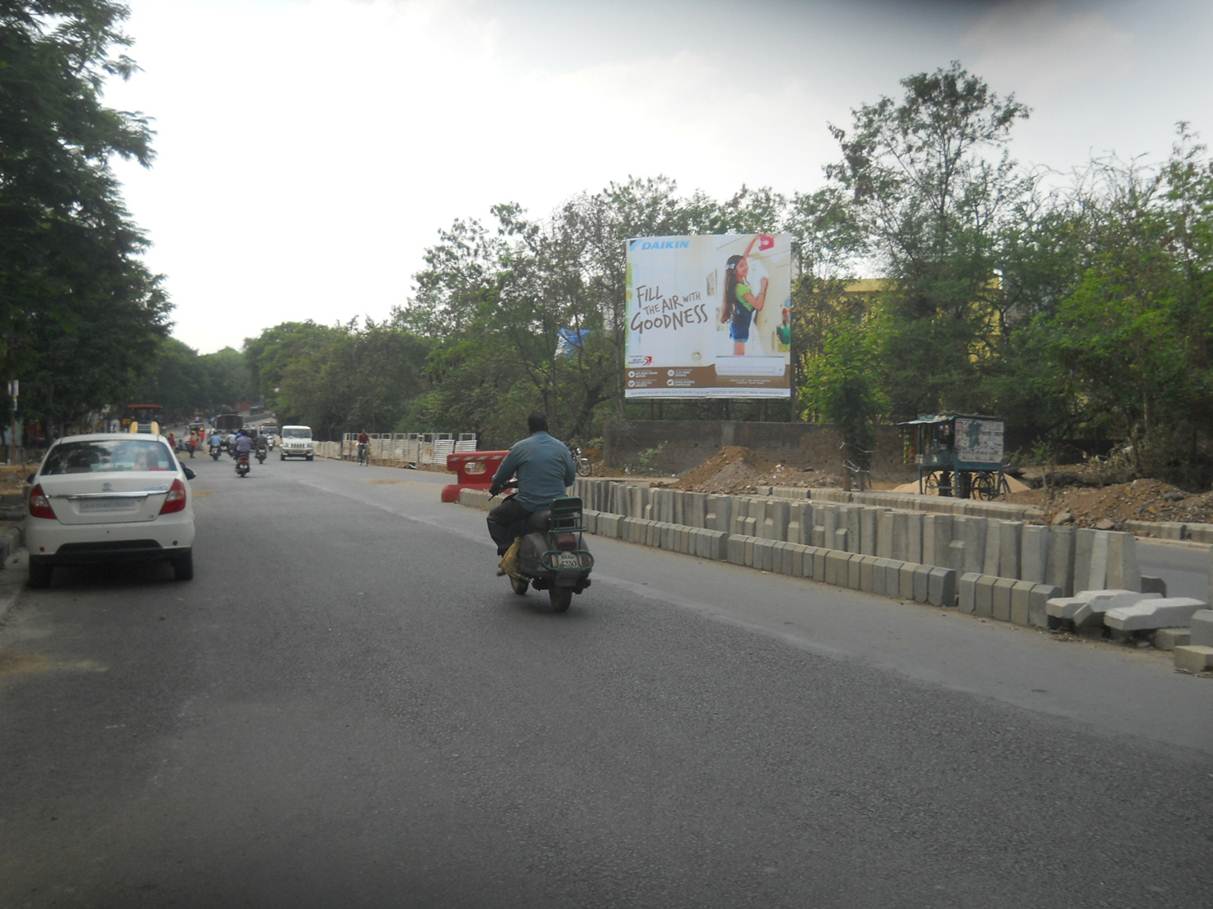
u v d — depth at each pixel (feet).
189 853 13.46
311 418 279.08
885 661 24.20
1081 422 103.96
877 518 36.60
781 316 112.88
